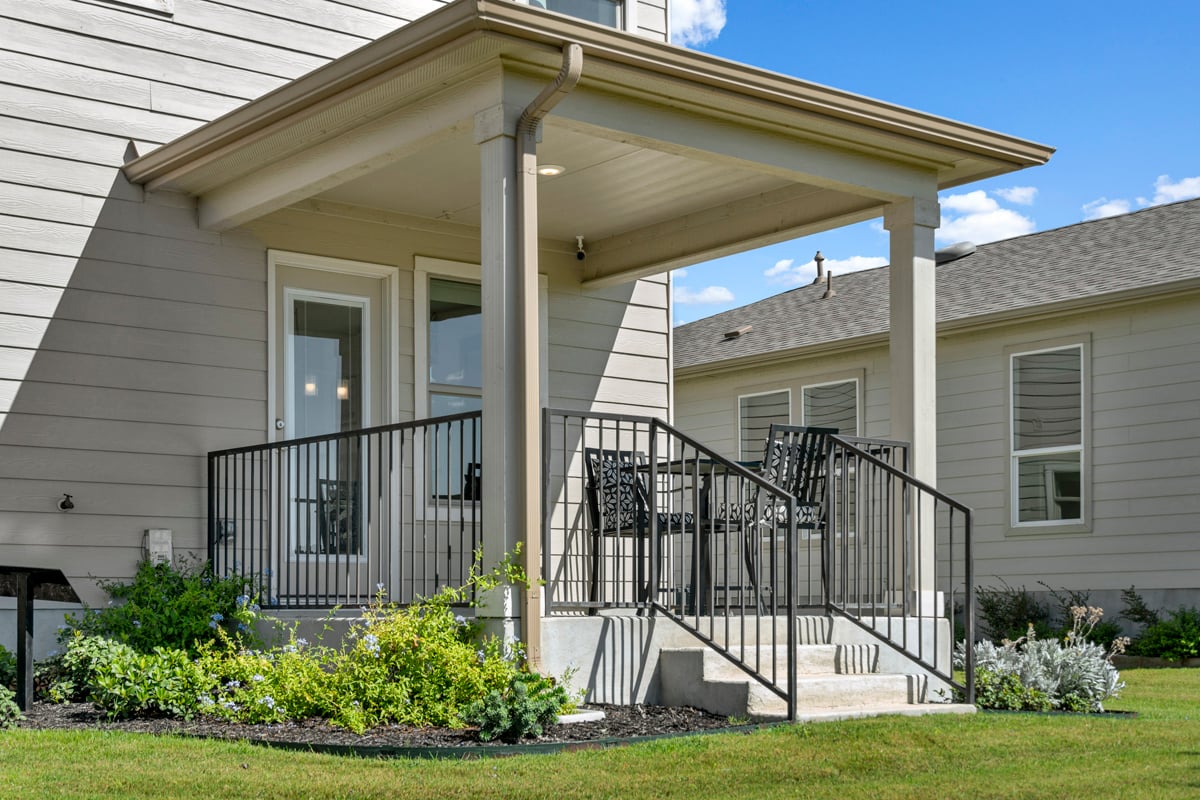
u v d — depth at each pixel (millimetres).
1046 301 13656
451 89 6715
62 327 8133
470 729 6016
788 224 8930
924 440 8000
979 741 5930
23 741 5621
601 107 6836
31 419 7980
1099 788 5004
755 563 7285
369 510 7246
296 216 9062
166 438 8430
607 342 10555
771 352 16516
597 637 6637
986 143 7961
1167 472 12742
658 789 4840
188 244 8602
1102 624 12906
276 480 8797
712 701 6547
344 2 9453
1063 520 13641
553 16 6203
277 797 4625
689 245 9648
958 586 14461
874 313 16312
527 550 6293
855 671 7230
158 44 8633
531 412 6336
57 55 8242
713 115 7258
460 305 9930
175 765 5125
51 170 8164
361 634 6863
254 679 6441
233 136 7594
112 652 7047
